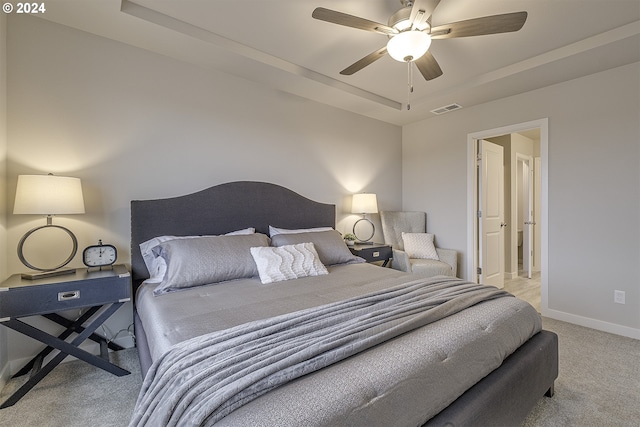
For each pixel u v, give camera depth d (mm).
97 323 1975
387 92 3531
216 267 2150
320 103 3660
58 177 1933
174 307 1656
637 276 2645
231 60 2656
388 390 969
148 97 2535
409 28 1864
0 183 1935
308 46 2570
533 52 2633
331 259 2814
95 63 2318
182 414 830
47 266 2158
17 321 1727
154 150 2562
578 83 2959
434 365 1123
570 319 3018
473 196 3875
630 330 2672
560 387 1899
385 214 4305
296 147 3449
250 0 2016
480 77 3092
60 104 2195
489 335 1398
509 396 1329
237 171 3006
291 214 3273
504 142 5094
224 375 924
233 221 2867
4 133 1986
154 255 2264
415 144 4512
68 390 1865
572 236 3010
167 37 2322
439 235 4230
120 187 2418
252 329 1244
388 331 1233
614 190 2758
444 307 1518
